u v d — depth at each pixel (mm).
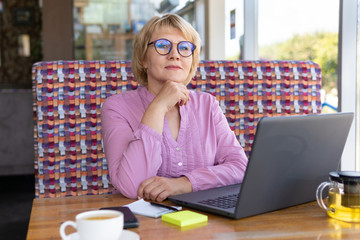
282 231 854
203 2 3072
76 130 1763
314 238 814
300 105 2080
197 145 1458
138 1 4887
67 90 1755
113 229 703
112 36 4914
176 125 1451
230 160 1458
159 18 1438
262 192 938
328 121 996
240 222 913
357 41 1893
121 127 1414
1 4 6688
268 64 2041
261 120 843
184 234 834
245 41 2670
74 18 4812
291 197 1021
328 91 2100
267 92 2033
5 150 4547
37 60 6852
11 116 4492
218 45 3043
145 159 1234
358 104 1928
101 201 1143
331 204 941
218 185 1289
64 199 1162
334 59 2000
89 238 694
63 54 4828
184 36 1439
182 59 1406
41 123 1735
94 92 1780
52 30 4785
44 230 873
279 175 956
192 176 1263
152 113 1277
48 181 1745
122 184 1213
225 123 1564
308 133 959
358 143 1950
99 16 4852
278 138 894
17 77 6852
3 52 6773
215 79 1964
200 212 994
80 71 1770
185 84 1570
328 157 1072
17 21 6750
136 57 1510
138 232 846
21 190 4207
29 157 4637
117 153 1349
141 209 1000
